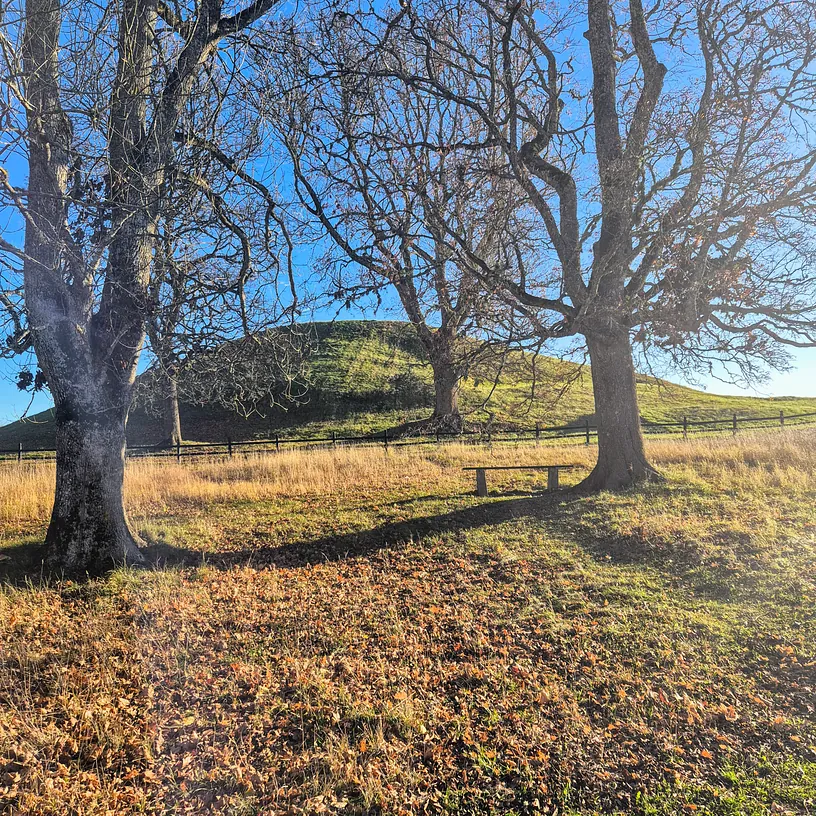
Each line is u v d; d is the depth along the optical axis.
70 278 7.24
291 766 3.76
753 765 3.51
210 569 7.63
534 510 9.64
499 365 9.14
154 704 4.46
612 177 7.98
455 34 8.92
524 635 5.47
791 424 26.44
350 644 5.45
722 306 8.94
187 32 7.91
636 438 10.66
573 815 3.25
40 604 6.26
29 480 13.59
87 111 5.64
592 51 10.43
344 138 7.20
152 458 20.59
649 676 4.59
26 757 3.73
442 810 3.36
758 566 6.24
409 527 9.32
